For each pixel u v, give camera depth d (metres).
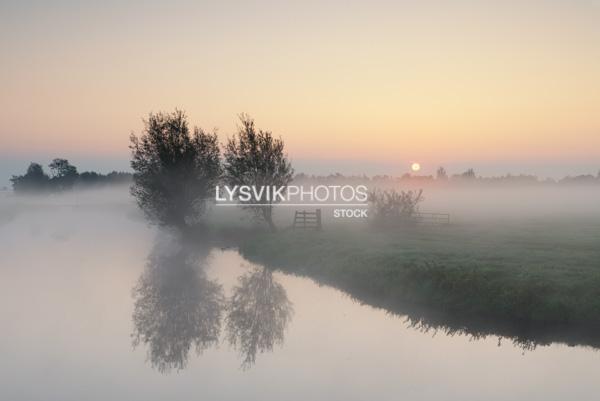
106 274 30.95
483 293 20.52
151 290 26.58
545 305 18.89
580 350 16.31
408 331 18.59
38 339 18.00
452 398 12.52
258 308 22.86
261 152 46.78
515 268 23.62
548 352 16.11
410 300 22.20
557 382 13.57
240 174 47.00
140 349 17.06
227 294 25.75
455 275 22.27
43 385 13.67
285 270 31.95
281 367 15.00
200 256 38.44
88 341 17.88
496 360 15.38
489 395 12.69
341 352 16.30
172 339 18.42
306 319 20.50
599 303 18.19
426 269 23.83
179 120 46.50
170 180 45.94
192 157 46.69
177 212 47.06
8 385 13.69
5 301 23.84
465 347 16.69
